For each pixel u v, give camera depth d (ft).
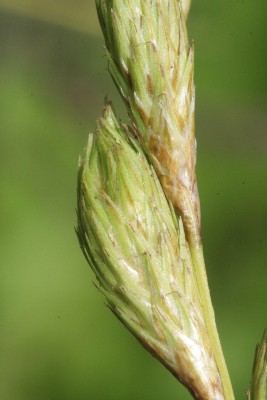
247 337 0.26
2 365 0.26
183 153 0.17
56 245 0.26
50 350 0.26
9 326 0.26
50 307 0.26
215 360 0.16
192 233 0.17
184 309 0.16
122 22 0.17
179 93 0.17
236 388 0.26
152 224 0.16
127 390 0.25
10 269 0.26
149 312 0.16
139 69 0.17
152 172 0.17
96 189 0.16
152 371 0.26
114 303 0.17
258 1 0.26
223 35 0.26
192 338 0.16
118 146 0.16
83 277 0.26
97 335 0.26
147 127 0.17
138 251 0.16
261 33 0.26
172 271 0.16
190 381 0.16
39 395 0.25
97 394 0.25
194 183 0.17
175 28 0.17
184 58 0.17
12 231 0.26
